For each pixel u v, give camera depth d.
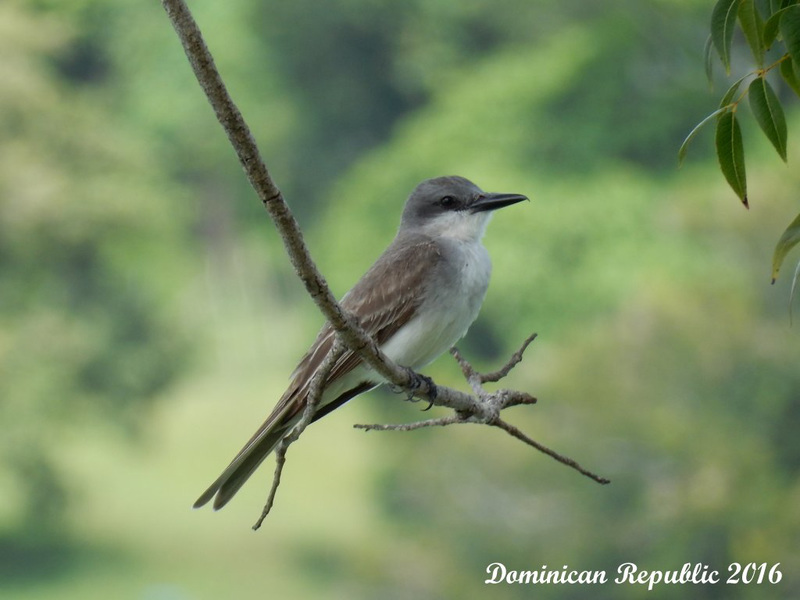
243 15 39.59
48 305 26.75
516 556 15.22
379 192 28.33
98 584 23.19
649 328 15.77
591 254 24.72
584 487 15.30
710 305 15.82
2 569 24.31
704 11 25.45
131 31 41.03
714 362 15.54
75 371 25.72
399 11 37.69
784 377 15.36
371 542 18.22
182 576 23.31
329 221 34.09
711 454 15.01
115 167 27.38
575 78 28.12
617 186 25.62
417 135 29.20
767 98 4.11
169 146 41.28
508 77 28.78
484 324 25.70
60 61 40.47
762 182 16.98
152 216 27.47
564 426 15.59
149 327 28.14
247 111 39.41
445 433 16.02
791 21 3.86
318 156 40.03
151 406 28.77
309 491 29.02
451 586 15.28
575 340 17.02
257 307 45.91
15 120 26.33
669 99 27.44
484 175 27.34
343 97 39.50
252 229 44.34
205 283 45.19
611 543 15.03
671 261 23.45
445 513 15.57
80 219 26.00
